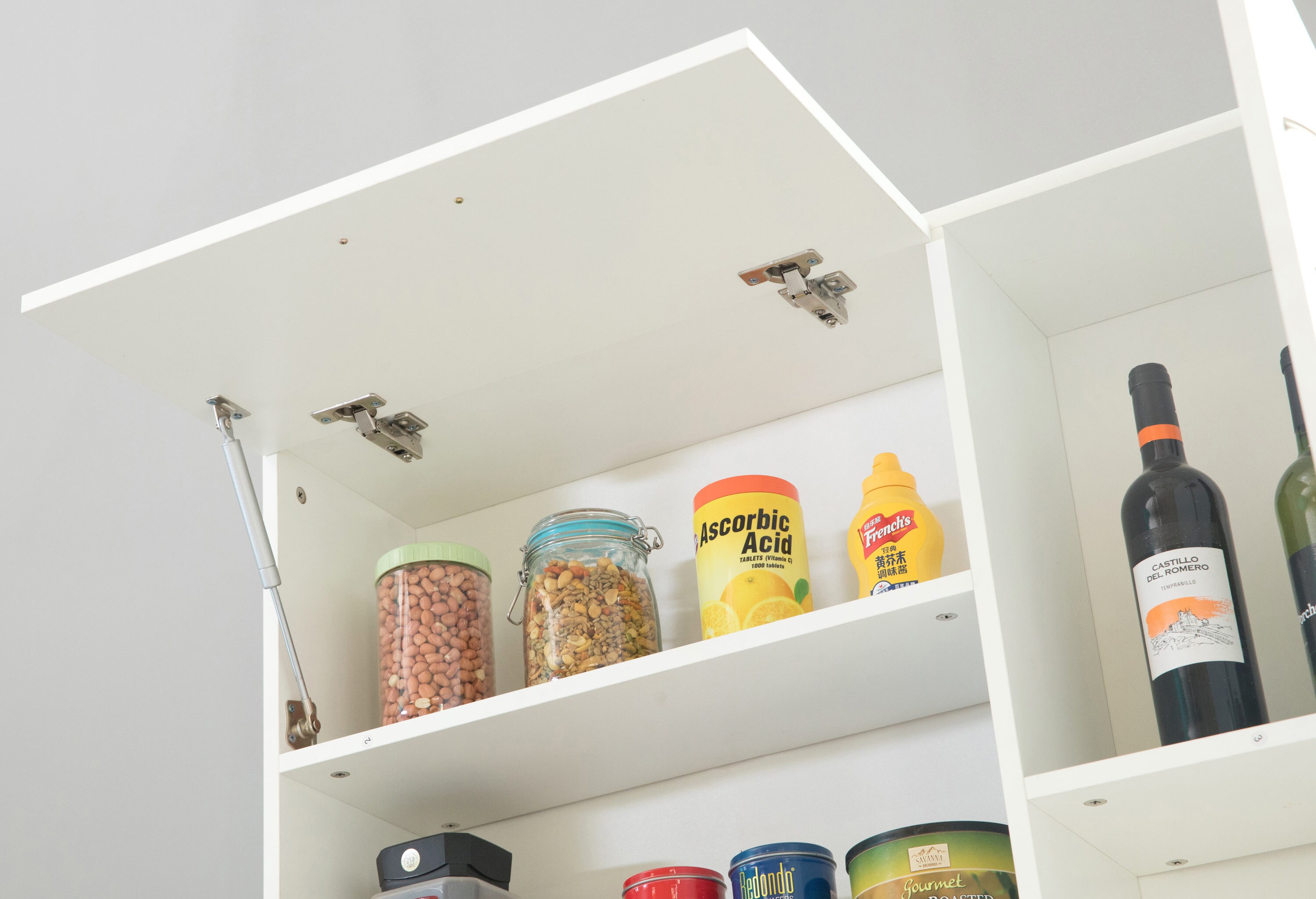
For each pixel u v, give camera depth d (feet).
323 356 4.40
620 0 6.69
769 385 5.06
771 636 3.94
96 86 8.26
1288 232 2.40
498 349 4.47
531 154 3.61
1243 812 3.51
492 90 6.91
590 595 4.63
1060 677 3.89
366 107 7.28
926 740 4.58
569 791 4.95
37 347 7.93
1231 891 3.91
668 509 5.35
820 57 6.13
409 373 4.56
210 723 6.68
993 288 4.40
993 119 5.69
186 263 3.92
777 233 4.03
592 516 4.82
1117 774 3.26
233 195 7.55
